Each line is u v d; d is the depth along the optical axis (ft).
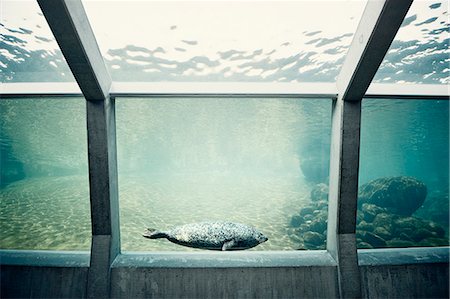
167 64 28.45
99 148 14.11
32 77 23.02
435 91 14.33
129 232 33.42
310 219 33.99
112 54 24.43
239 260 15.02
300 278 14.67
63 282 14.62
